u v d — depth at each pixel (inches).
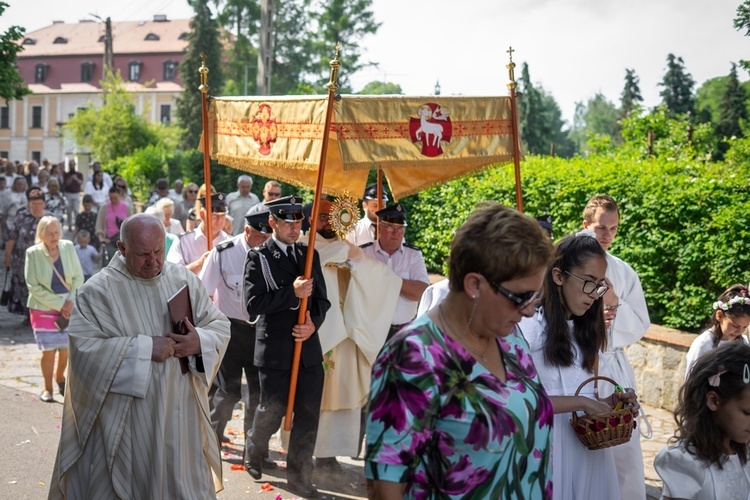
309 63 1971.0
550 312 141.5
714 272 307.7
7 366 354.0
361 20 1902.1
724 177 331.0
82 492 162.7
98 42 2997.0
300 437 219.6
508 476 96.3
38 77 2970.0
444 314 98.9
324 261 233.1
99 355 159.5
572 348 142.9
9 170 926.4
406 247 263.1
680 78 2016.5
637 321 187.5
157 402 162.1
